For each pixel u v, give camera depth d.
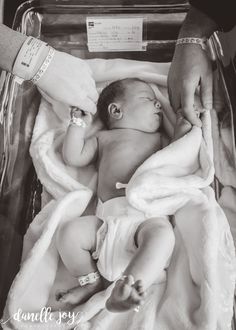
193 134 1.24
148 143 1.32
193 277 1.06
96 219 1.15
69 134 1.29
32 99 1.52
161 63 1.57
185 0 1.58
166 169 1.19
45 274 1.13
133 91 1.37
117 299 0.88
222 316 1.02
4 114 1.39
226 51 1.46
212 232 1.05
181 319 1.01
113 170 1.28
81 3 1.61
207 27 1.38
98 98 1.40
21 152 1.40
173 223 1.17
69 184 1.28
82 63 1.27
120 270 1.08
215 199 1.21
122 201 1.18
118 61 1.57
